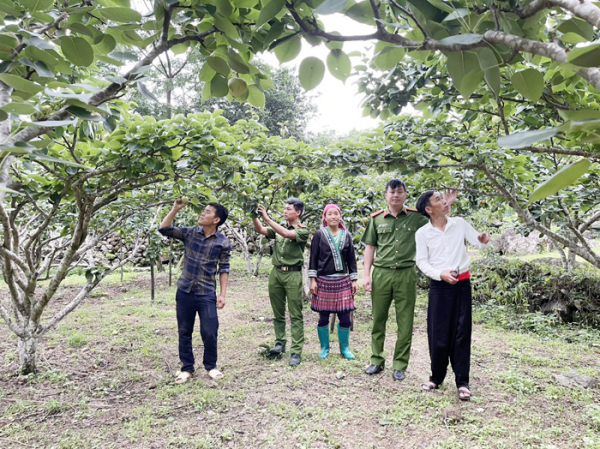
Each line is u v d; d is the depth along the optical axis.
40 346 4.59
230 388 3.51
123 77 1.11
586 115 0.49
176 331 5.32
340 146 3.54
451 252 3.17
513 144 0.51
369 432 2.78
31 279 3.61
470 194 4.54
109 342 4.78
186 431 2.81
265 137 3.76
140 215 5.62
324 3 0.78
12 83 0.95
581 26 0.88
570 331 5.57
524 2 0.87
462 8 0.84
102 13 0.96
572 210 4.34
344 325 4.27
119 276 10.07
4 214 2.96
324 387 3.52
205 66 1.25
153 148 2.78
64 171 3.00
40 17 1.04
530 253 9.83
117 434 2.76
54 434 2.75
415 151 3.24
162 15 1.03
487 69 0.81
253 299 7.52
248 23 1.10
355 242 5.86
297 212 4.30
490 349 4.72
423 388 3.44
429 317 3.36
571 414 3.02
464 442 2.63
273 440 2.68
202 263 3.68
